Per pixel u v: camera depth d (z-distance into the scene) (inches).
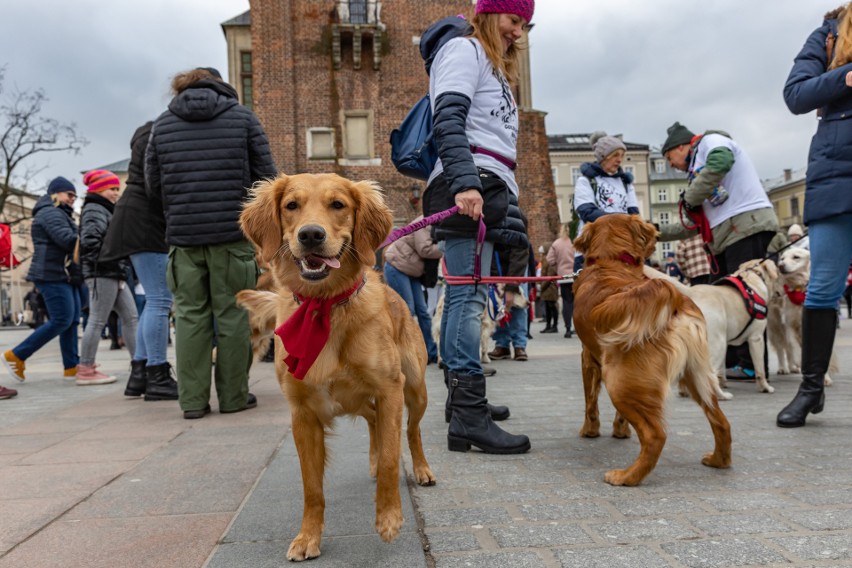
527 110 925.2
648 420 105.5
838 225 142.0
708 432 143.6
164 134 174.6
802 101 139.6
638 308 105.9
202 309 174.9
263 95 838.5
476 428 129.6
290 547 77.5
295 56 850.8
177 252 173.2
